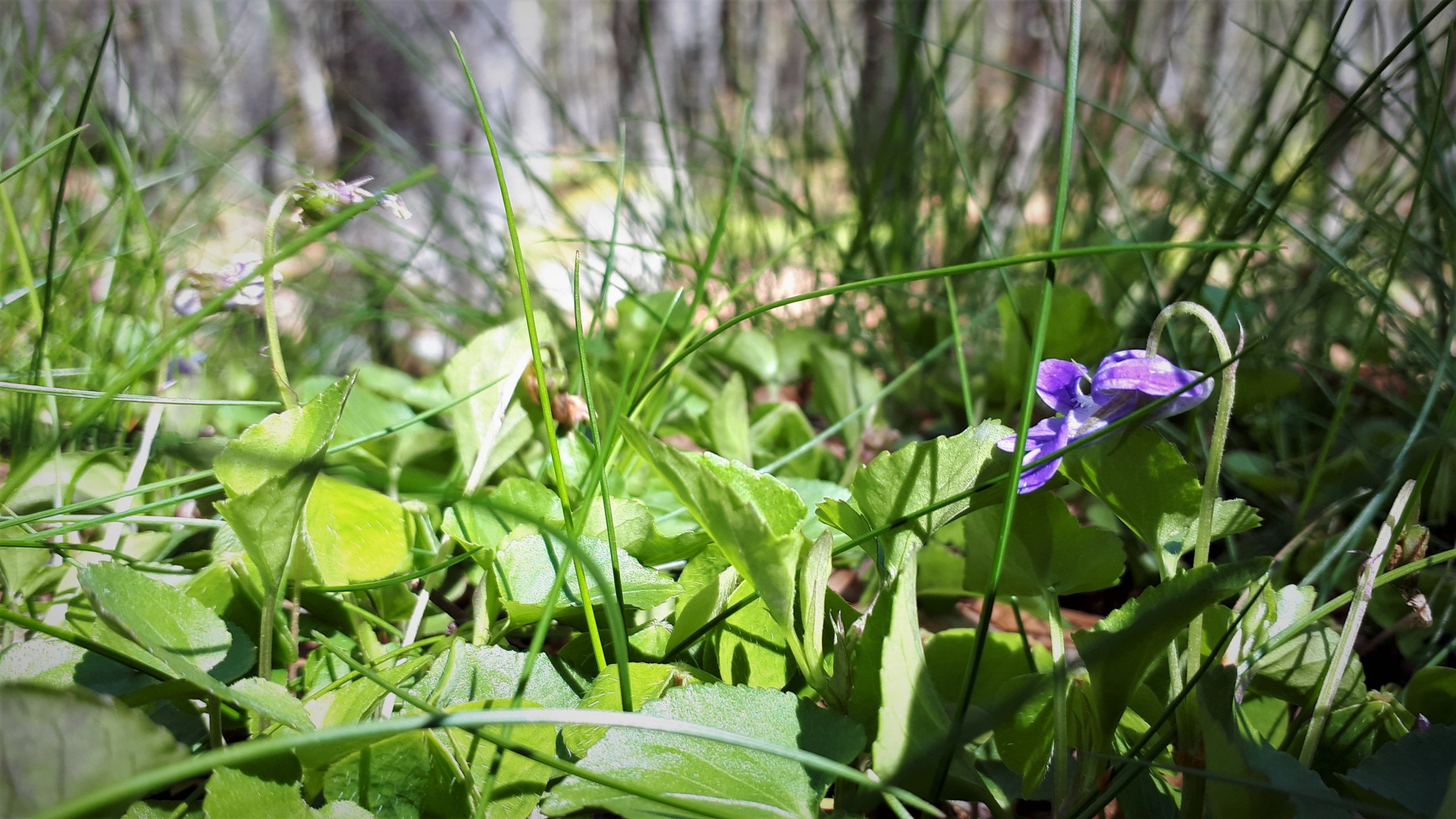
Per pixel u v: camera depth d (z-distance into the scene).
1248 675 0.15
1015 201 0.43
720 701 0.14
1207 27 0.51
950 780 0.14
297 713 0.13
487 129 0.15
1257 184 0.22
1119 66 0.45
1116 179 0.44
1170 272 0.36
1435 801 0.13
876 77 0.47
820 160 0.48
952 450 0.15
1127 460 0.15
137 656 0.13
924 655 0.14
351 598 0.17
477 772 0.13
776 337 0.33
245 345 0.31
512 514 0.12
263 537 0.13
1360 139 0.44
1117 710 0.14
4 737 0.11
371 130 0.48
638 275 0.42
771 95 0.54
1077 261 0.36
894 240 0.37
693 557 0.18
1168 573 0.15
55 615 0.16
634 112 0.61
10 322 0.24
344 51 0.47
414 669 0.15
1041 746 0.14
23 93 0.30
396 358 0.40
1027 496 0.16
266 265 0.14
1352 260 0.31
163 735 0.11
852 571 0.22
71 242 0.28
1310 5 0.28
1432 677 0.16
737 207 0.48
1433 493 0.22
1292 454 0.27
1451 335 0.20
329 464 0.20
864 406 0.23
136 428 0.23
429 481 0.22
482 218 0.39
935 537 0.21
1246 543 0.22
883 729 0.12
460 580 0.19
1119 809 0.15
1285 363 0.30
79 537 0.19
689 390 0.29
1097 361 0.25
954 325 0.21
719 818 0.12
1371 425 0.26
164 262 0.28
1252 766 0.12
